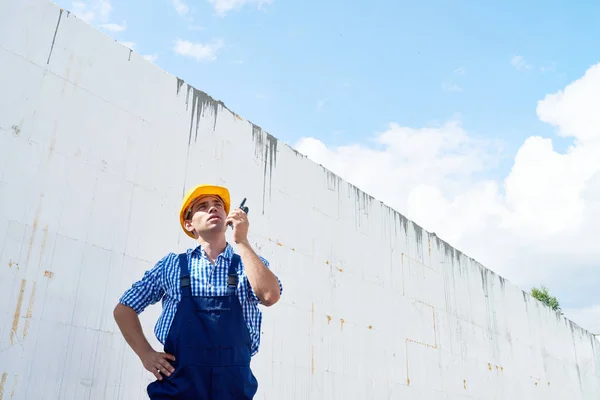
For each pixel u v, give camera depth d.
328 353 5.91
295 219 6.01
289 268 5.74
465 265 9.19
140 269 4.27
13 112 3.74
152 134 4.67
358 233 6.94
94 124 4.23
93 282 3.93
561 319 11.95
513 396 9.33
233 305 2.69
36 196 3.74
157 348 4.17
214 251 2.91
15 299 3.49
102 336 3.90
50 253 3.73
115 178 4.27
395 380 6.77
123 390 3.94
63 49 4.16
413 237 8.05
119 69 4.54
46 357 3.57
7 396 3.34
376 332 6.72
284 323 5.47
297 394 5.38
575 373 11.77
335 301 6.23
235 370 2.58
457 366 8.11
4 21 3.83
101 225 4.09
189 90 5.14
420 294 7.79
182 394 2.52
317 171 6.55
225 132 5.41
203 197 3.13
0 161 3.60
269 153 5.90
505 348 9.55
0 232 3.51
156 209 4.52
